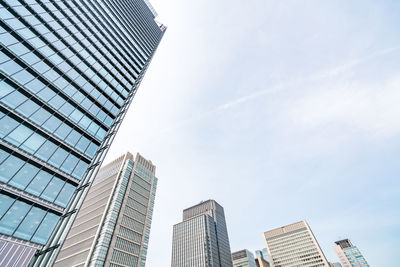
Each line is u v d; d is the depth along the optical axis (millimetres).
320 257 154125
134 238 78750
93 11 41969
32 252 15922
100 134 28672
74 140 24219
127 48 49688
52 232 18234
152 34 70062
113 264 66188
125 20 55969
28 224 16656
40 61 23531
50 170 20219
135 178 96875
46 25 26953
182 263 154750
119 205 81688
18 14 23031
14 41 21250
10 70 19594
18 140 18219
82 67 30391
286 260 167125
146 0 79812
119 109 35000
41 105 21750
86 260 64188
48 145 20984
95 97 30297
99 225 74125
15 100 19125
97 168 25656
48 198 18984
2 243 14383
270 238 186750
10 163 17078
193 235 167375
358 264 197625
